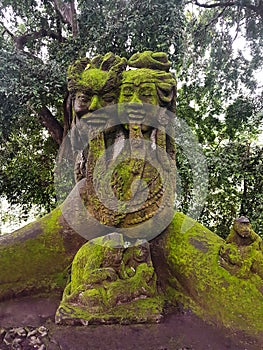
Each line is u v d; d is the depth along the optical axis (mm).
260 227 4562
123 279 1453
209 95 5660
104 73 1664
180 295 1554
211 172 4551
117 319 1320
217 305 1410
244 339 1270
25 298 1684
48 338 1264
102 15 4980
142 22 4605
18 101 4473
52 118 5379
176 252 1675
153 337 1272
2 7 5418
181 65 5074
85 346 1219
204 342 1266
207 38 5812
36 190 5918
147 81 1625
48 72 4539
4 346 1240
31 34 5664
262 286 1432
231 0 5727
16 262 1740
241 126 5449
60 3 5652
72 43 4988
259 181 4820
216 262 1551
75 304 1390
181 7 4789
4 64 4258
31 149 5914
